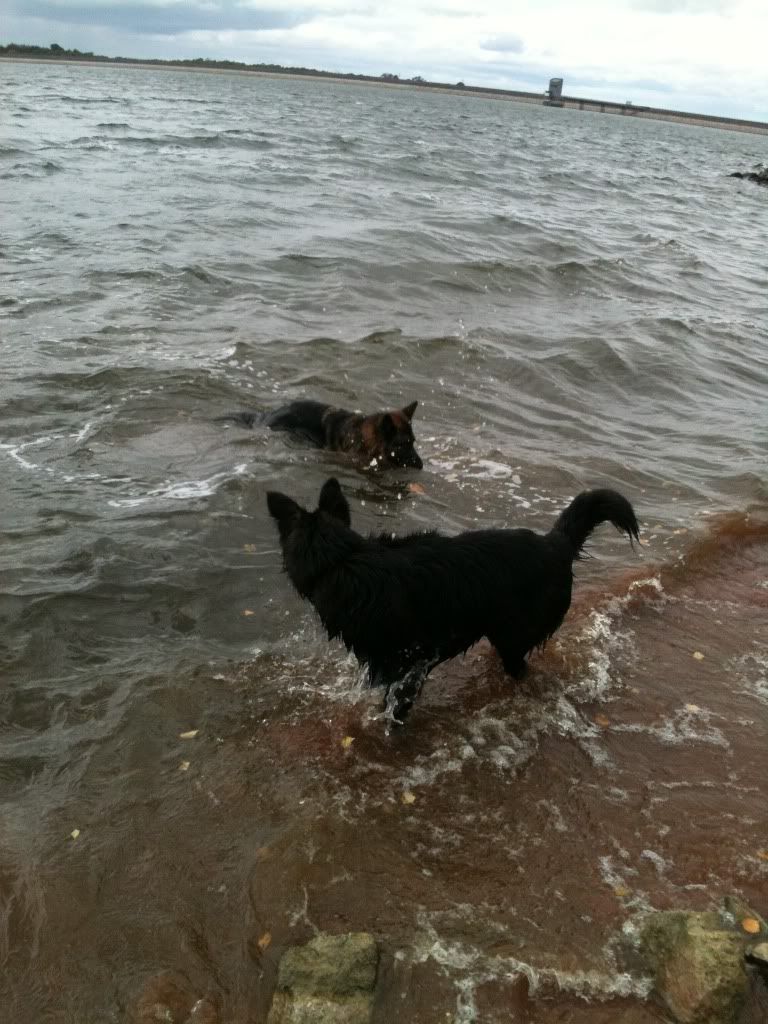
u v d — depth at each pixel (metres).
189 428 3.56
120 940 1.47
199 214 8.42
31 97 27.55
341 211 9.33
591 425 3.98
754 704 2.13
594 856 1.67
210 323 4.98
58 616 2.27
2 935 1.46
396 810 1.76
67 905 1.52
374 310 5.54
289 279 6.12
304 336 4.84
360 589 1.92
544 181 15.77
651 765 1.92
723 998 1.35
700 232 11.46
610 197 14.73
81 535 2.64
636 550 2.85
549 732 2.01
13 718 1.93
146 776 1.80
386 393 4.17
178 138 16.62
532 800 1.80
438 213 9.72
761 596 2.63
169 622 2.31
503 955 1.46
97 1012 1.36
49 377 3.88
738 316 6.45
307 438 3.62
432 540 2.04
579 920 1.53
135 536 2.67
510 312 5.87
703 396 4.52
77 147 13.52
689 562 2.79
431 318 5.48
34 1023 1.34
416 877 1.61
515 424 3.93
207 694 2.05
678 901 1.58
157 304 5.25
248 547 2.70
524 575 2.06
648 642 2.36
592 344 5.05
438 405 4.09
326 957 1.39
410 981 1.42
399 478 3.32
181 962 1.44
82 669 2.10
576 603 2.53
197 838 1.66
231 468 3.24
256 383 4.12
